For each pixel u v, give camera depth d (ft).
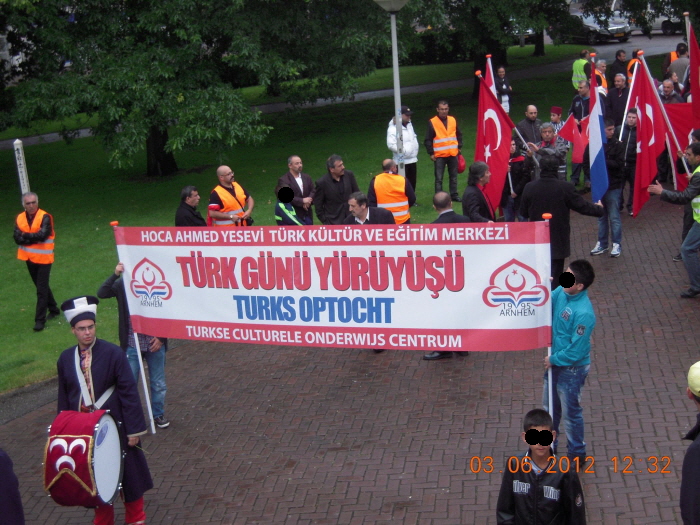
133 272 23.04
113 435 17.71
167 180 59.67
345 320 21.65
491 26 70.28
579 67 56.65
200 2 51.29
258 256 21.86
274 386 26.37
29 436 24.54
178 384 27.25
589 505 18.22
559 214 26.58
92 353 18.45
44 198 56.80
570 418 19.15
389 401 24.48
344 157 60.54
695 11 76.59
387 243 20.56
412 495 19.35
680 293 30.73
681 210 41.98
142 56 50.11
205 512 19.54
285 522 18.79
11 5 47.32
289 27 56.24
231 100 50.96
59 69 52.06
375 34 57.62
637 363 25.26
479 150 36.19
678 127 38.63
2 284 38.93
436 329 20.71
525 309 19.67
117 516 20.25
